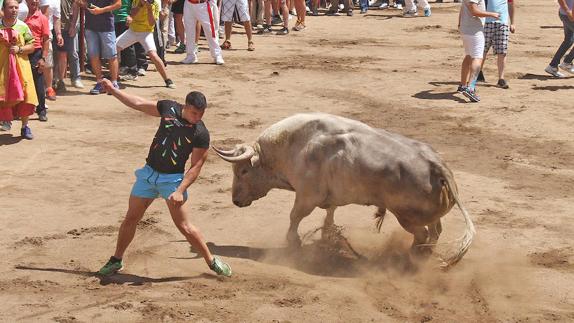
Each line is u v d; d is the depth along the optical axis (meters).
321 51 24.38
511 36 27.53
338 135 9.72
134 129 15.70
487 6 19.36
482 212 11.78
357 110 17.58
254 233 10.89
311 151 9.83
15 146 14.29
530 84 20.16
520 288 9.27
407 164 9.37
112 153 14.12
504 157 14.44
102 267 9.45
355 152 9.57
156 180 9.00
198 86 19.53
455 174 13.48
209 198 12.16
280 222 11.29
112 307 8.45
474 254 10.27
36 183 12.48
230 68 21.62
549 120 16.84
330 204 9.95
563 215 11.72
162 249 10.21
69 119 16.16
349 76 20.89
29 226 10.80
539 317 8.53
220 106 17.66
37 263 9.62
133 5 18.70
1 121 14.96
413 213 9.44
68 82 19.44
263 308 8.52
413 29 28.75
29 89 14.47
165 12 22.64
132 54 19.97
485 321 8.40
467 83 18.98
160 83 19.73
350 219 11.45
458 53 24.30
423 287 9.28
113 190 12.33
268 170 10.28
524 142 15.38
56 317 8.21
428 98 18.67
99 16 18.06
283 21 27.86
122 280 9.20
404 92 19.23
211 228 11.04
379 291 9.13
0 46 14.23
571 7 20.56
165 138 8.95
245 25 24.12
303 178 9.89
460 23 18.34
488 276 9.59
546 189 12.86
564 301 8.95
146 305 8.52
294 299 8.76
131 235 9.23
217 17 22.09
